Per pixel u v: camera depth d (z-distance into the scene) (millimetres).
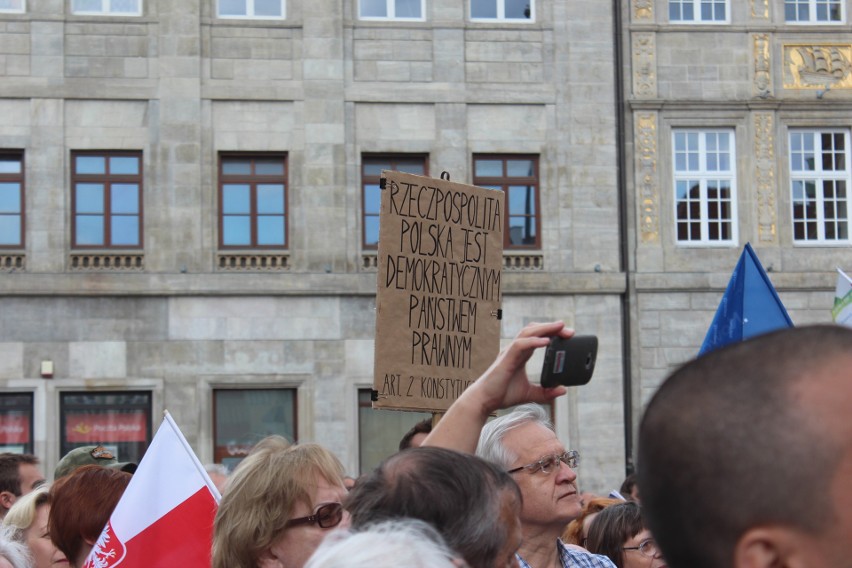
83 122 22922
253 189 23266
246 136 23172
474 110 23734
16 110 22797
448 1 23828
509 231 23750
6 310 22469
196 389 22719
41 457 22266
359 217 23375
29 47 22875
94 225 22891
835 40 24375
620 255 23750
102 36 23047
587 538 6996
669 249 23812
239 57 23297
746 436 1588
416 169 23766
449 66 23672
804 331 1650
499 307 6930
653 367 23547
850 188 24266
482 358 6840
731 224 24078
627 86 24016
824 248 24031
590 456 23219
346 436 22922
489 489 3268
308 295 23062
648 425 1711
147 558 5605
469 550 3160
